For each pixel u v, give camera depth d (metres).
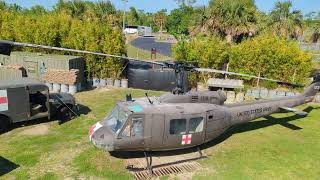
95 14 55.66
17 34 25.59
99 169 11.26
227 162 12.20
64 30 25.03
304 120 17.58
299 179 11.06
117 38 24.53
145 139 11.20
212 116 12.38
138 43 66.50
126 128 10.97
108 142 10.86
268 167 11.85
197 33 38.06
